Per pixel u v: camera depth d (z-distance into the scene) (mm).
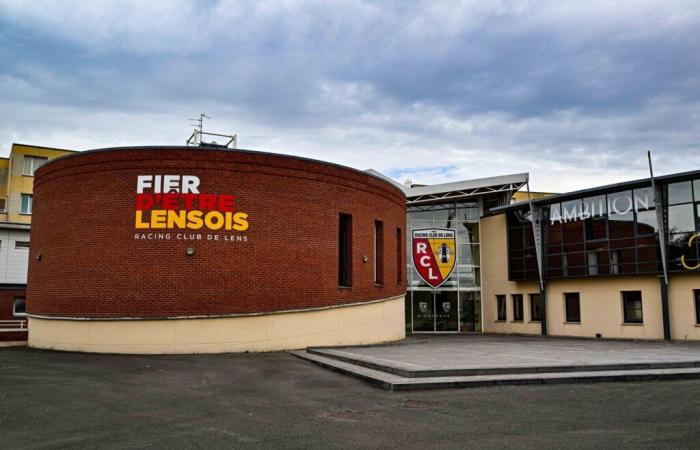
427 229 41719
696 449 8266
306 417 10422
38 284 22688
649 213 30297
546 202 35750
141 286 20453
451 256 41406
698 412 10883
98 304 20641
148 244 20594
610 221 32219
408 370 13938
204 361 18125
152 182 20828
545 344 25531
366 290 25375
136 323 20344
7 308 35000
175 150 20922
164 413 10727
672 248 29078
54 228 22062
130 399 12000
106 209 20938
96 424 9828
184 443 8641
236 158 21359
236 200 21203
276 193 21891
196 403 11672
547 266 35812
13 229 40750
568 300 35156
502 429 9516
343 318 23812
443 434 9188
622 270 31344
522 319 38375
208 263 20703
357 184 25047
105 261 20734
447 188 39312
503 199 40781
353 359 16875
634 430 9445
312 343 22359
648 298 30469
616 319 31859
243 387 13555
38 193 23547
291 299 21844
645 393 12875
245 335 20906
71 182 21656
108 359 18469
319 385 13844
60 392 12602
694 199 28438
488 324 40688
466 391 12984
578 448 8344
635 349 22172
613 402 11820
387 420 10172
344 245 24891
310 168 22938
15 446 8461
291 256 22016
